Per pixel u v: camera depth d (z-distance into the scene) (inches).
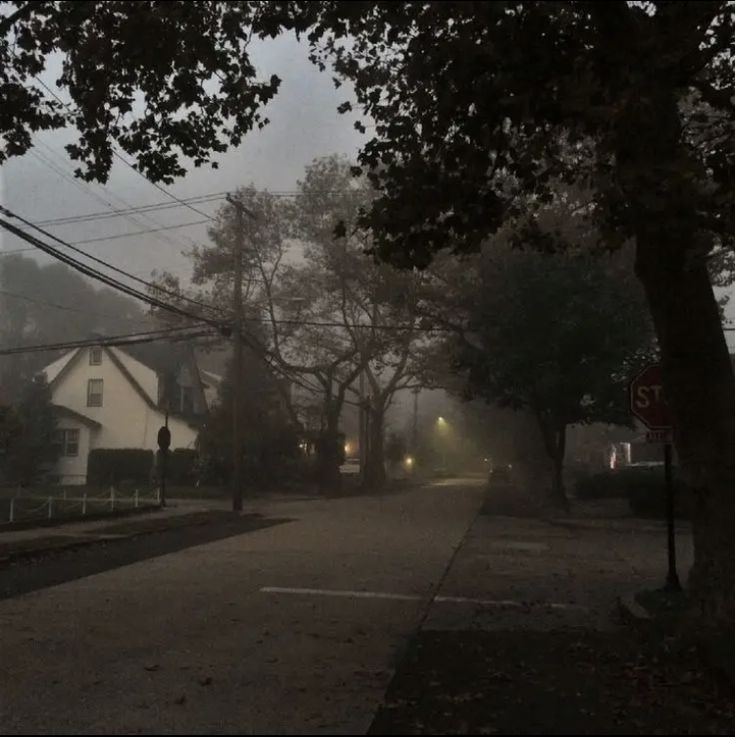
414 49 338.3
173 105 393.4
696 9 283.1
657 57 276.8
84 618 372.8
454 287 1149.1
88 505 1104.8
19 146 399.5
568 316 945.5
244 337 1380.4
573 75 279.7
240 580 494.0
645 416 436.8
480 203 352.8
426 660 293.7
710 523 313.1
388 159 377.4
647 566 583.2
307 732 219.1
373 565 572.4
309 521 975.0
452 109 333.1
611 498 1373.0
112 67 375.6
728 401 316.2
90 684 265.6
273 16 340.8
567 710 235.5
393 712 234.1
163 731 220.5
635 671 278.2
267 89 392.8
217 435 1637.6
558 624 370.3
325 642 327.9
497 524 938.7
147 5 346.6
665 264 317.7
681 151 277.0
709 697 250.1
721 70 380.8
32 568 540.7
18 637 333.1
